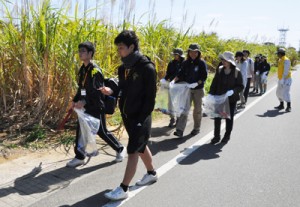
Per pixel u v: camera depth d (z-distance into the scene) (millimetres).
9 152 4766
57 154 4863
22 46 5578
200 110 6301
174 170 4527
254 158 5121
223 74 5828
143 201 3605
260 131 6820
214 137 5895
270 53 24750
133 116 3561
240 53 8938
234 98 5781
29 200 3504
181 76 6207
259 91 13375
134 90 3459
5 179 3945
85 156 4520
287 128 7113
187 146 5660
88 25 5957
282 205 3619
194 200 3674
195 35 11492
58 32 5691
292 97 11922
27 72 5734
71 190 3783
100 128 4500
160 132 6527
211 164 4801
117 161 4695
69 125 5969
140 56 3439
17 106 5883
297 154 5355
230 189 3979
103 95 4336
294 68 34156
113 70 6359
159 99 6242
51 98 5863
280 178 4355
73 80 5715
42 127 5637
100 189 3842
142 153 3838
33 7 5660
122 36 3355
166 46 8594
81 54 4223
